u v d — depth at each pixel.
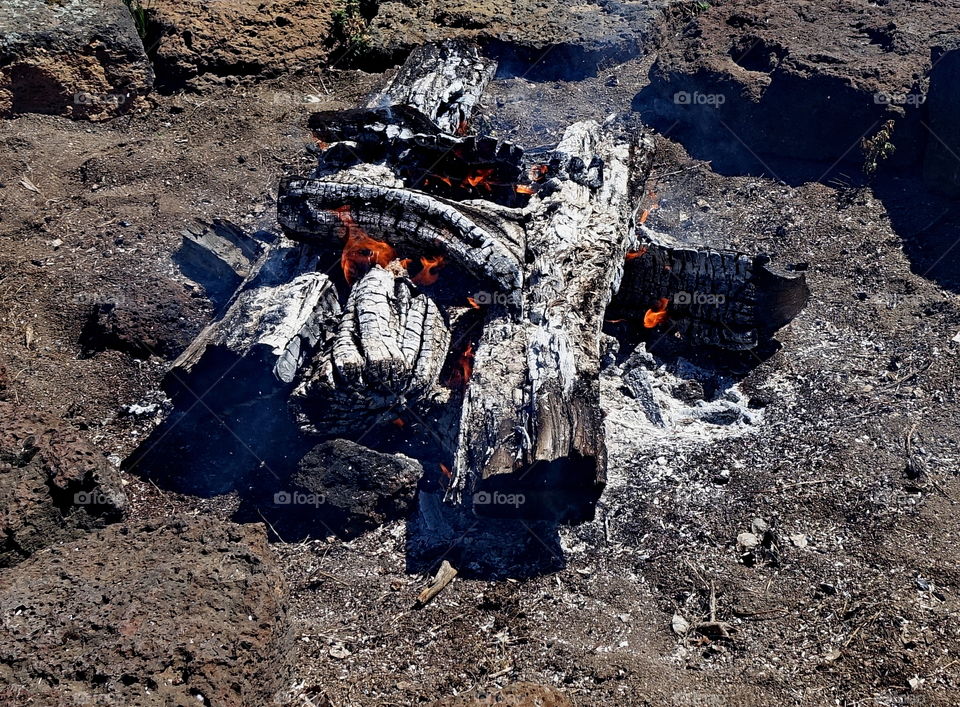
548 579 1.10
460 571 1.11
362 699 0.99
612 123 1.57
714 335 1.37
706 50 1.78
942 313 1.39
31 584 0.98
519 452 1.07
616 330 1.41
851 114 1.61
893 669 1.00
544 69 1.93
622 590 1.09
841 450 1.21
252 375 1.16
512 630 1.05
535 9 1.99
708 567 1.10
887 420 1.25
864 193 1.59
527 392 1.12
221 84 1.88
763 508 1.15
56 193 1.60
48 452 1.11
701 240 1.55
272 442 1.19
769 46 1.74
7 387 1.26
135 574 0.99
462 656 1.03
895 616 1.04
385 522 1.16
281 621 1.01
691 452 1.22
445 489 1.17
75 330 1.38
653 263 1.35
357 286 1.25
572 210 1.32
